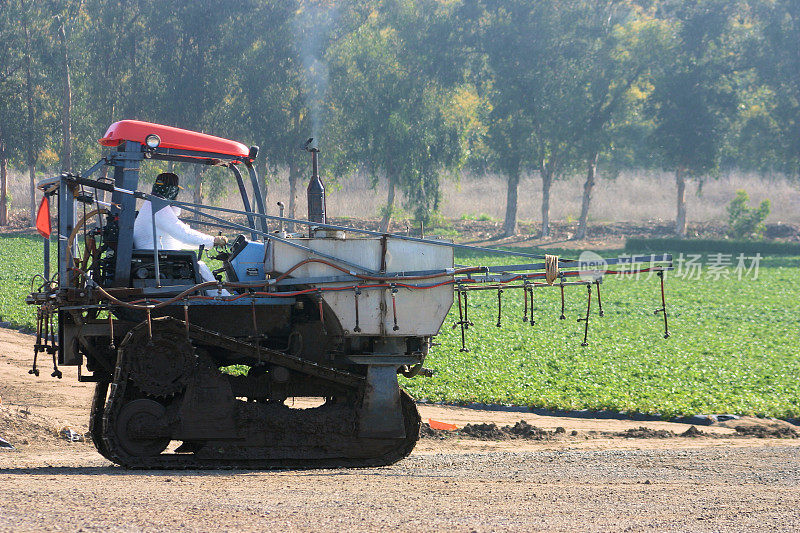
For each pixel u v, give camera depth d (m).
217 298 18.59
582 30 138.00
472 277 19.55
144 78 131.62
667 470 19.19
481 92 150.88
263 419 18.52
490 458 21.47
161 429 17.83
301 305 19.28
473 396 35.56
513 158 143.25
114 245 19.38
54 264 82.44
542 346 49.88
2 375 37.22
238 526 11.34
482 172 189.38
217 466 18.33
